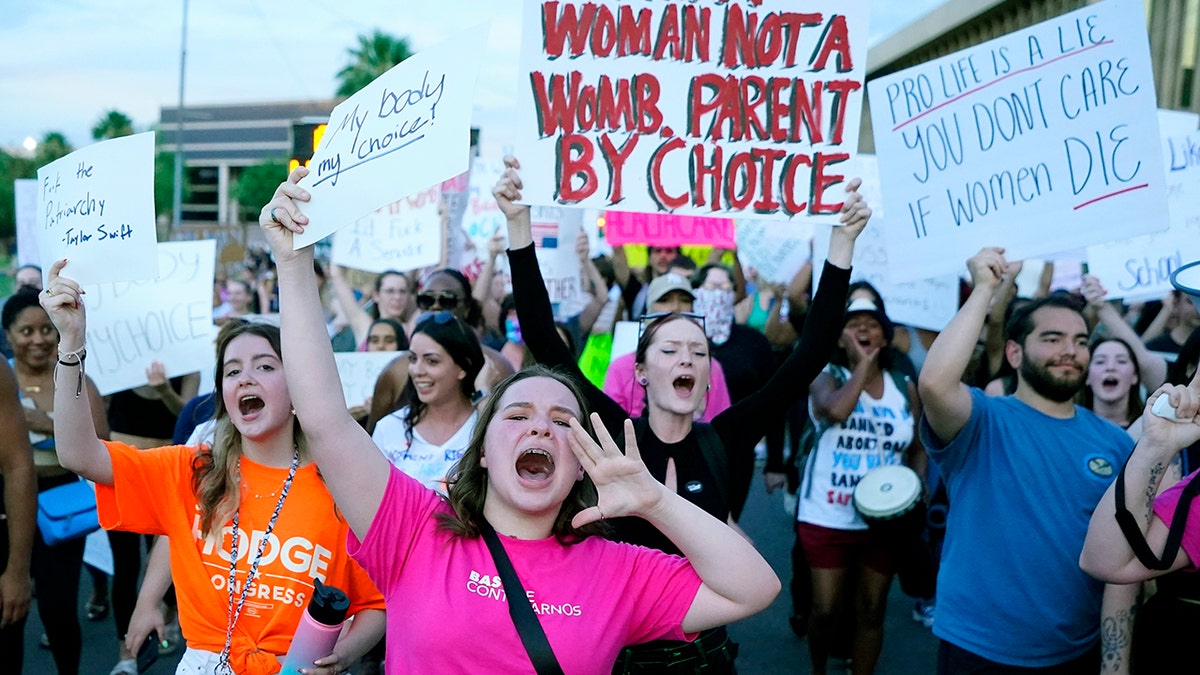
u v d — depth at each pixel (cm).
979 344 830
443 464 442
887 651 634
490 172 1105
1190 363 358
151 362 609
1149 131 374
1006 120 388
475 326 697
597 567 245
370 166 250
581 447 232
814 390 559
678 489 352
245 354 301
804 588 645
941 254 395
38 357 527
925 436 379
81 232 337
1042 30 385
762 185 382
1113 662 345
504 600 235
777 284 1030
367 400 610
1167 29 2039
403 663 237
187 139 9706
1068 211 382
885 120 402
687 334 356
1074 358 357
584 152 375
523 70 372
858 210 378
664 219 892
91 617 678
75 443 302
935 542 561
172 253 617
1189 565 287
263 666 299
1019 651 351
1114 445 360
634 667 318
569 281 911
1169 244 610
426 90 246
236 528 304
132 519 308
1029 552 351
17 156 6556
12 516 392
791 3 379
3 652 409
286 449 310
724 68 379
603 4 372
